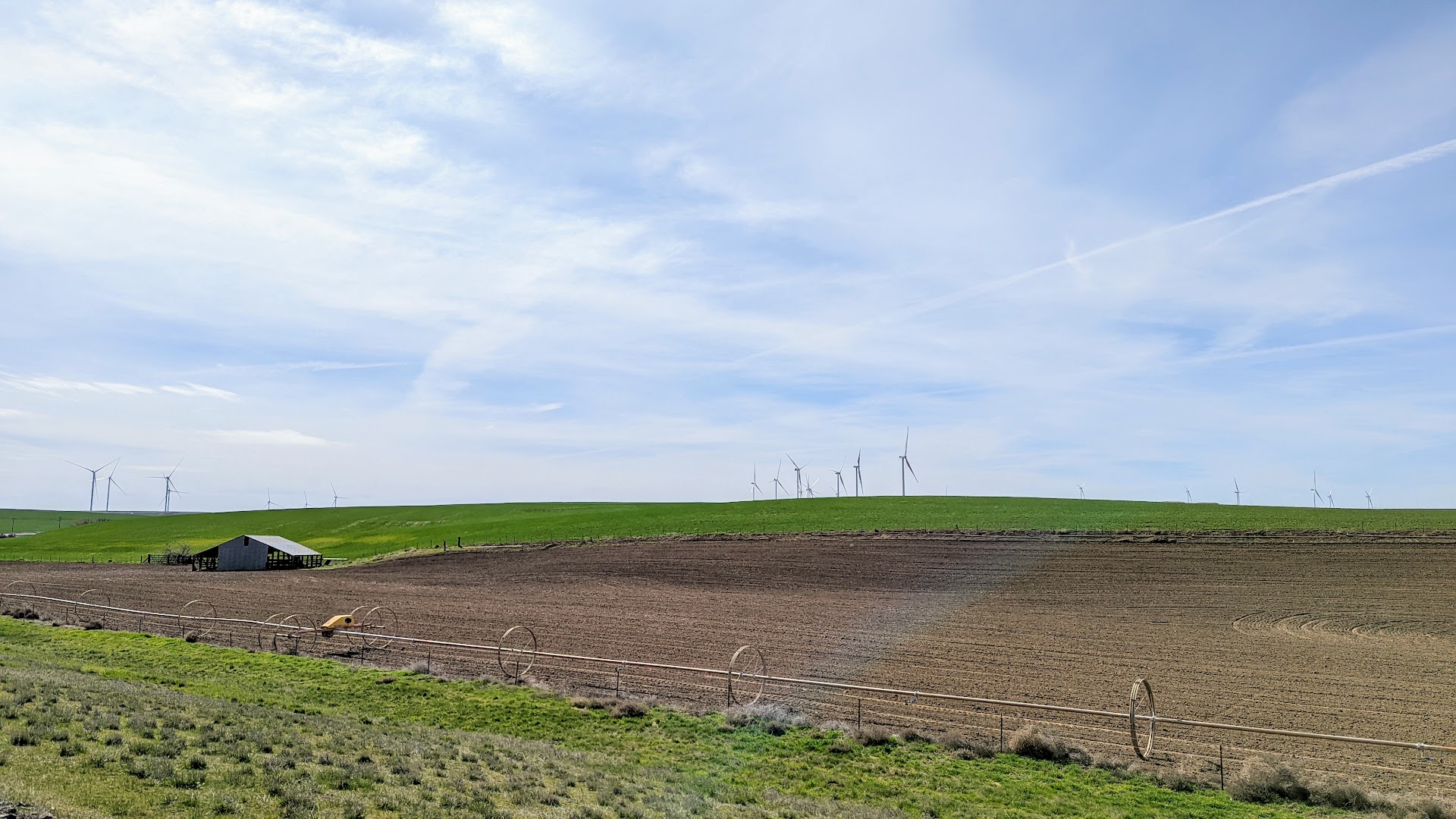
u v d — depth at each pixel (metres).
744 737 26.81
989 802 21.02
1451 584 60.31
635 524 120.69
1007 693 33.72
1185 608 55.53
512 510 183.88
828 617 53.78
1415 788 22.84
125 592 73.00
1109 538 82.00
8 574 95.62
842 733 27.31
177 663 36.56
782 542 93.38
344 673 35.53
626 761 23.89
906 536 91.00
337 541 143.75
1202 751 26.23
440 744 21.89
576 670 37.53
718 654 41.50
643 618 53.81
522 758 21.27
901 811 19.73
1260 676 37.00
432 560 99.62
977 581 67.75
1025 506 116.81
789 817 18.17
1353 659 40.66
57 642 41.19
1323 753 26.20
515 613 56.69
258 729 20.09
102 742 16.33
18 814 11.80
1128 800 21.33
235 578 87.81
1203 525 88.12
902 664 39.41
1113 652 42.16
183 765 15.50
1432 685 35.38
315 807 14.20
